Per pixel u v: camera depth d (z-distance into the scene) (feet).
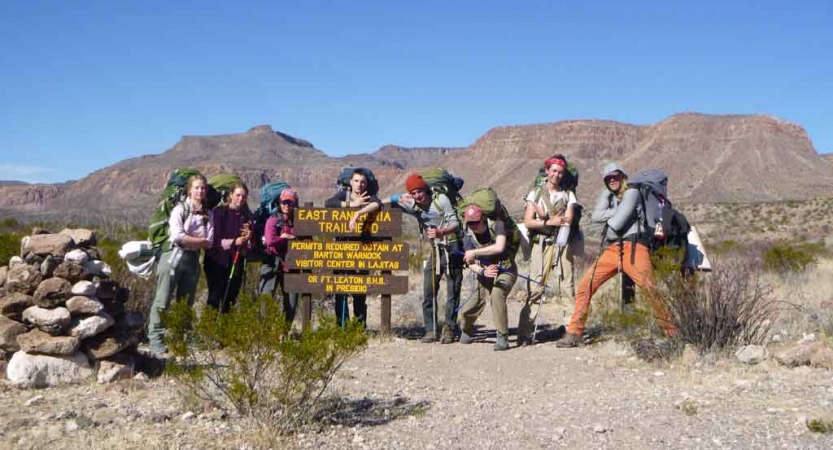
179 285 26.91
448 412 19.93
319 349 18.12
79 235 23.44
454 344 31.48
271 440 16.92
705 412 19.26
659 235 27.99
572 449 16.97
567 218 30.50
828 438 16.79
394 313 40.11
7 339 21.54
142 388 21.30
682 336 26.27
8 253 30.27
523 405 20.83
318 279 32.07
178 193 26.94
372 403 20.76
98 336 22.50
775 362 24.11
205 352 24.29
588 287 29.53
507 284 29.73
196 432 17.37
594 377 24.36
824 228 205.67
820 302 37.68
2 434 17.04
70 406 19.40
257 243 31.32
